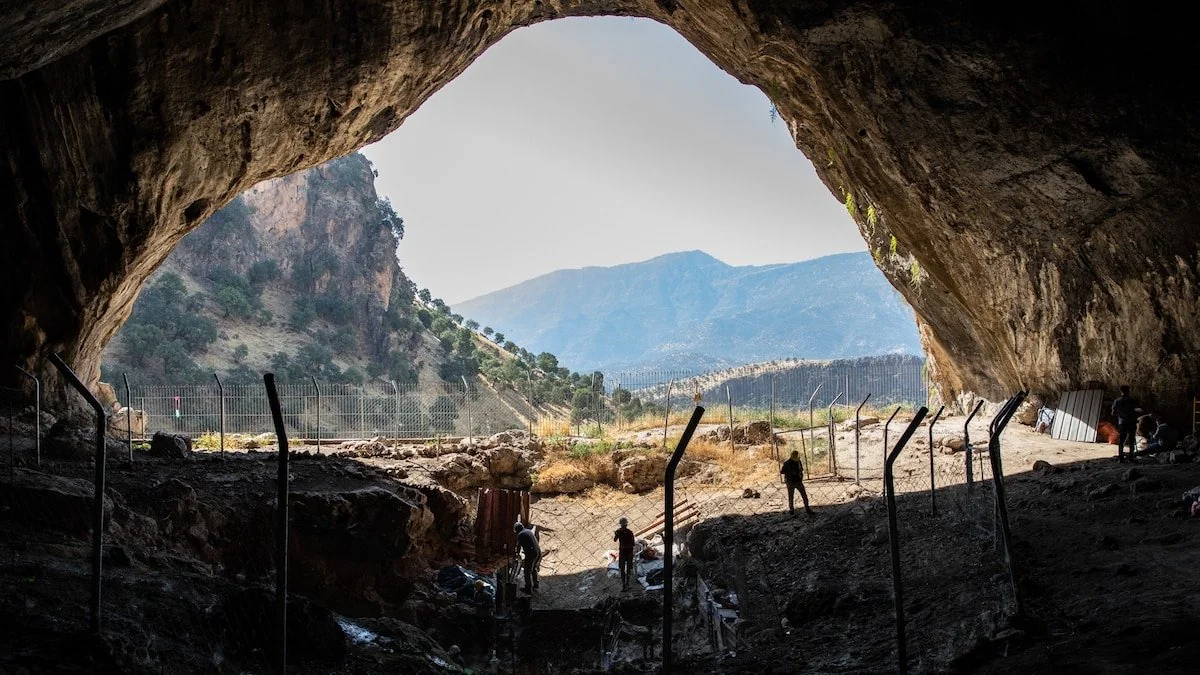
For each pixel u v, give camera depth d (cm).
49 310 2314
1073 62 1803
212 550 1705
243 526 1841
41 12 1141
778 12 2086
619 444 3131
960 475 2211
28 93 2097
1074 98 1855
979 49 1880
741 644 1260
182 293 11100
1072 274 2306
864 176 2564
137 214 2278
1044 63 1836
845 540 1739
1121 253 2125
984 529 1509
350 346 12175
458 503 2425
